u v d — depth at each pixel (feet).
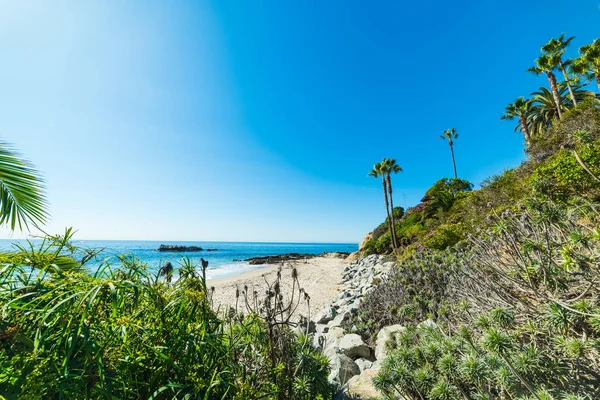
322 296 39.68
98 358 3.69
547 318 5.70
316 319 25.12
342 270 79.10
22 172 12.16
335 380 10.11
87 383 3.68
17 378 3.35
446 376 5.88
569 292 6.77
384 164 83.05
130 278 5.11
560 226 7.39
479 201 43.06
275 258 150.51
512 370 4.79
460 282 10.69
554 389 4.69
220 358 5.70
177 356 4.97
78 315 4.25
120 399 3.84
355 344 14.40
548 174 20.97
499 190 39.70
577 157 6.75
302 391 7.02
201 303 5.94
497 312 5.66
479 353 6.13
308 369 7.49
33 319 4.18
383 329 14.32
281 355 7.02
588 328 5.55
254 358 7.11
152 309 5.35
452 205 70.18
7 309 4.13
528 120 88.99
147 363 4.77
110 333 4.44
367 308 20.12
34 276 4.71
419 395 6.38
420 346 7.29
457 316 9.55
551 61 64.13
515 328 6.75
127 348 4.52
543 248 6.74
